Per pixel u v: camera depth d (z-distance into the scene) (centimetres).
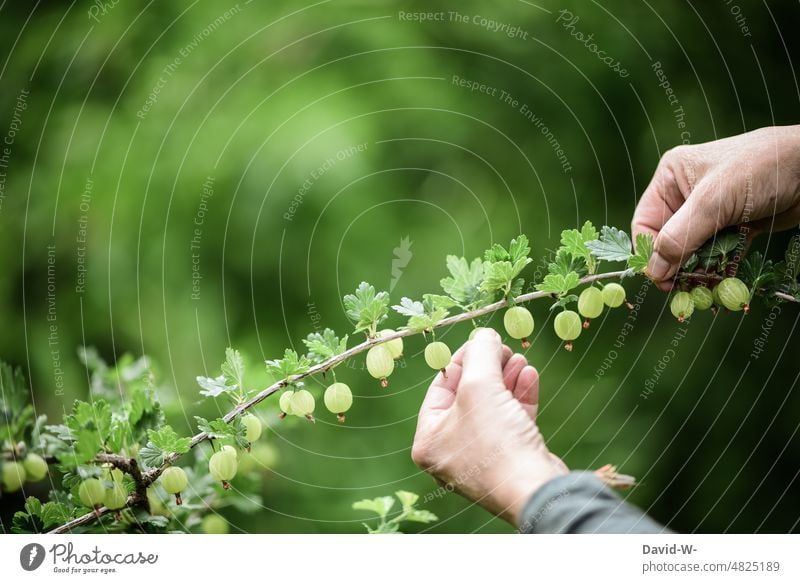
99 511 113
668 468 266
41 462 120
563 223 282
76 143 272
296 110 271
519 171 284
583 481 112
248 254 264
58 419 256
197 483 149
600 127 285
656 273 138
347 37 285
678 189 164
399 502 249
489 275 116
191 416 238
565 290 120
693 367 276
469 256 275
